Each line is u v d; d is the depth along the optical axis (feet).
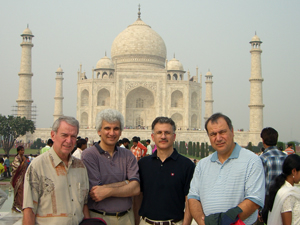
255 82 333.42
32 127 269.03
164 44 412.98
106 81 358.02
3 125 246.68
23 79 344.08
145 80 359.66
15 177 65.41
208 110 413.80
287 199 35.09
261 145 297.94
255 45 336.70
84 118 374.02
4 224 60.95
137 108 377.50
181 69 399.24
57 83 401.90
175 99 379.14
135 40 395.55
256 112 333.21
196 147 267.18
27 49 345.31
